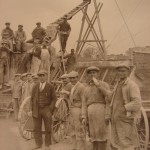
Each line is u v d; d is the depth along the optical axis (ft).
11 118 38.19
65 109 25.41
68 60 38.63
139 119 18.95
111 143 16.63
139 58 26.73
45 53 35.50
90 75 18.30
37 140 23.68
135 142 16.39
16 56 48.57
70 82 23.88
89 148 21.53
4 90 43.86
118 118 16.34
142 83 26.30
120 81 16.83
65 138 25.70
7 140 24.64
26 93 34.83
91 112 18.01
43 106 23.45
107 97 17.16
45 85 23.65
